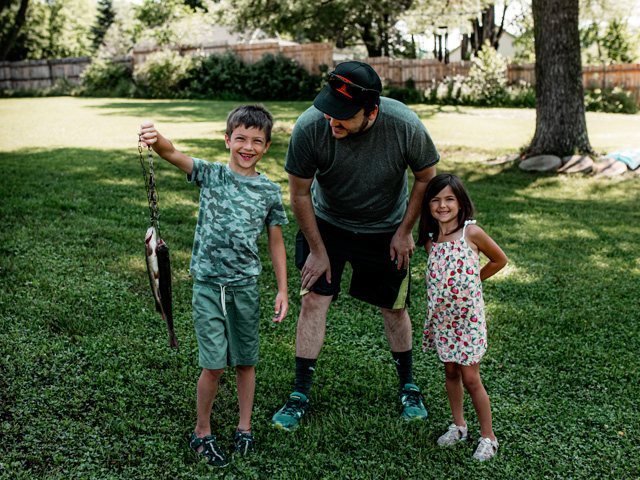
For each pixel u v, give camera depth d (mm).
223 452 2801
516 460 2893
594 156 11164
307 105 20484
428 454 2900
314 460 2803
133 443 2795
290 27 25734
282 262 2902
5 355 3381
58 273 4551
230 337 2785
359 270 3309
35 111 17469
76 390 3143
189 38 27828
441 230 2924
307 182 3045
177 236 5719
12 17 34500
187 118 16062
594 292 5078
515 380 3635
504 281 5289
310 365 3219
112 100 22766
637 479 2758
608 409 3332
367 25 27641
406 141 2926
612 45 25891
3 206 6117
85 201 6598
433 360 3881
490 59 22734
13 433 2766
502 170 11016
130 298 4316
